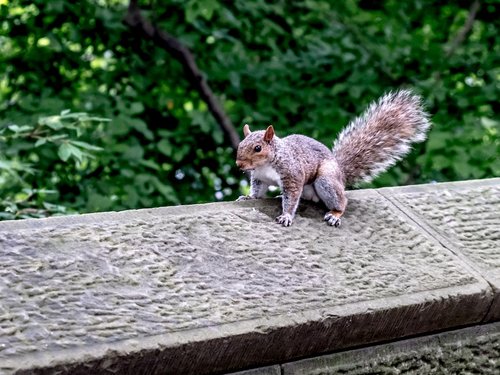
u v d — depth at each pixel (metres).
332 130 4.34
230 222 2.63
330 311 2.46
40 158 3.94
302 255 2.59
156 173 4.42
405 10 4.91
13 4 4.27
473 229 2.75
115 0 4.85
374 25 4.75
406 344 2.56
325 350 2.48
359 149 2.89
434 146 3.91
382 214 2.75
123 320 2.36
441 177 4.34
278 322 2.42
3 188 3.87
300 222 2.69
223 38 4.43
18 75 4.34
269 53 4.72
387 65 4.56
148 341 2.33
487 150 3.90
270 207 2.71
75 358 2.29
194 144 4.49
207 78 4.55
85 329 2.33
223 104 4.82
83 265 2.45
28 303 2.36
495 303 2.60
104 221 2.55
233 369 2.41
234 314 2.42
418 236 2.70
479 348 2.63
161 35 4.38
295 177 2.73
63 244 2.48
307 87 4.54
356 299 2.50
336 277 2.55
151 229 2.55
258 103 4.50
